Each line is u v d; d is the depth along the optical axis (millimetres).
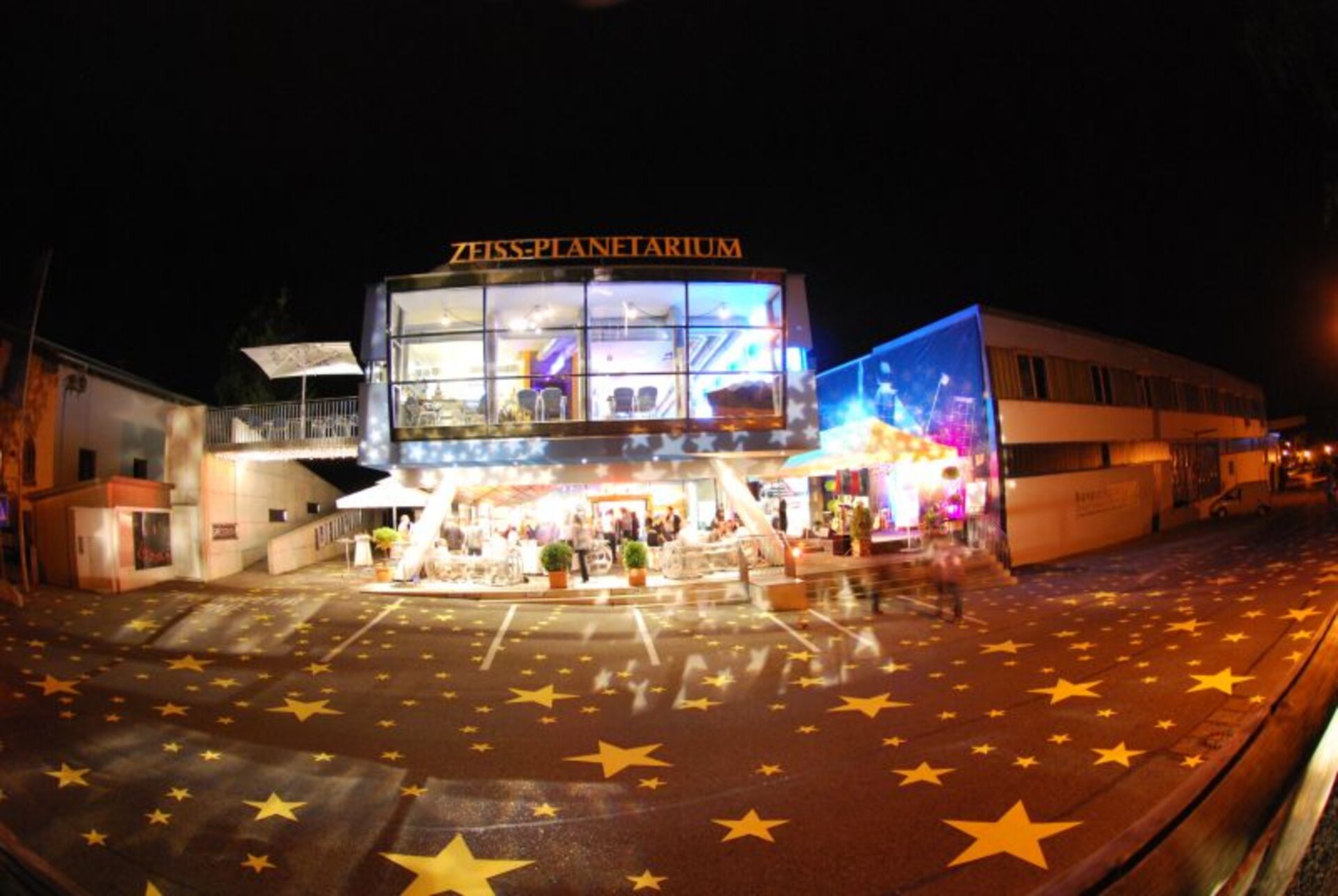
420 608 14258
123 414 20172
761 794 5965
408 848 5070
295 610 13820
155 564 17797
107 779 6059
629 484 23141
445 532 22172
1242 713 7109
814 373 17266
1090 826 5074
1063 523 23984
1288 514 33062
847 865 4746
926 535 17547
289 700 8617
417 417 16734
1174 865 4066
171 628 11891
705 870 4742
